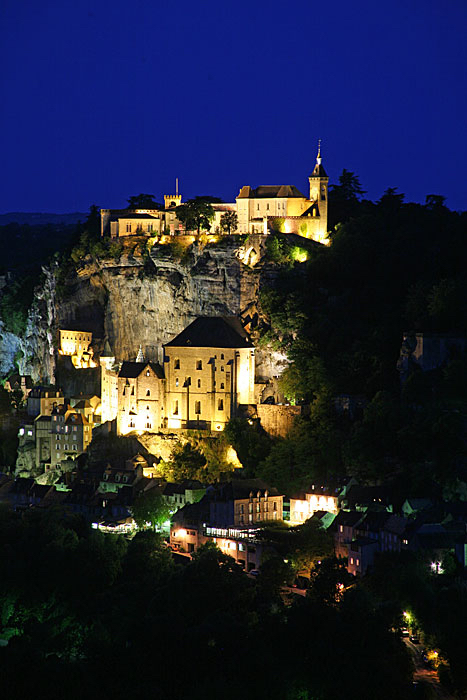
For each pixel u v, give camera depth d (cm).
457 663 19825
